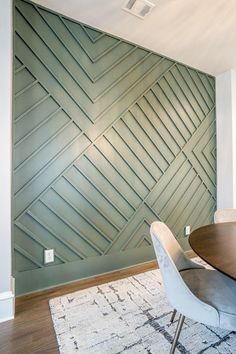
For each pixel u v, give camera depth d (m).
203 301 1.09
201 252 1.16
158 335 1.45
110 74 2.44
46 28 2.10
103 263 2.41
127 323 1.57
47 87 2.11
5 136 1.63
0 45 1.61
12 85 1.84
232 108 3.29
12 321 1.61
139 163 2.67
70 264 2.23
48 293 2.01
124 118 2.55
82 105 2.28
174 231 2.99
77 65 2.25
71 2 1.99
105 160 2.43
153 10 2.06
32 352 1.33
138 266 2.62
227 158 3.37
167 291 1.15
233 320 1.00
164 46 2.65
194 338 1.42
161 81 2.85
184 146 3.09
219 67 3.20
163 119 2.87
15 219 1.96
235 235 1.46
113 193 2.48
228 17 2.16
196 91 3.25
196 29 2.34
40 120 2.08
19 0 1.98
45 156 2.10
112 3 1.99
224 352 1.31
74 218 2.25
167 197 2.91
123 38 2.49
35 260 2.05
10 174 1.66
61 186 2.18
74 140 2.24
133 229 2.62
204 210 3.35
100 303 1.83
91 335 1.46
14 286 1.85
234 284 1.26
